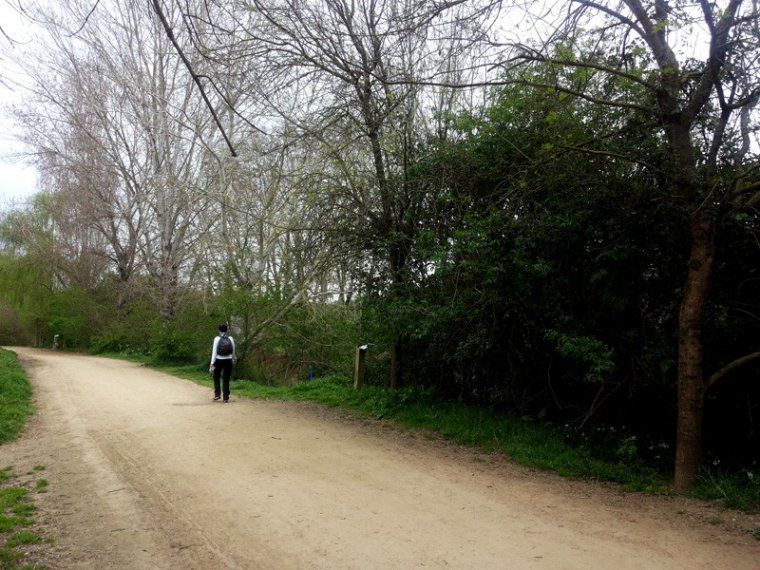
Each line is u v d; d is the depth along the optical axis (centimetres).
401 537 472
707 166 644
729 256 696
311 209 1115
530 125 845
